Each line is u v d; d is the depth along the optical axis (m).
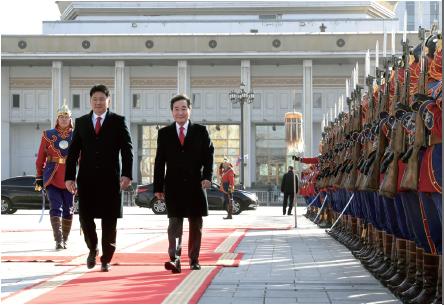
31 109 67.38
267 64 67.19
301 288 7.98
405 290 7.37
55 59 65.25
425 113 6.21
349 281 8.60
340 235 14.98
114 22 69.88
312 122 66.25
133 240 15.50
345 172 11.15
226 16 73.62
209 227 20.69
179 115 9.62
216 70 67.38
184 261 10.84
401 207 7.60
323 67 67.00
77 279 8.72
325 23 68.81
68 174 9.58
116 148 9.43
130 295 7.42
